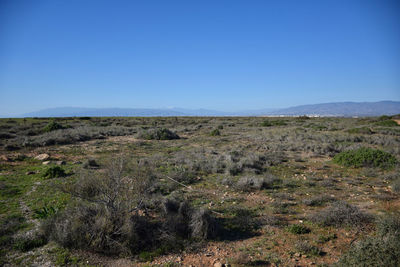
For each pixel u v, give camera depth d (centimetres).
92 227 521
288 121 5641
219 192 887
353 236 569
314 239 559
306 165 1334
